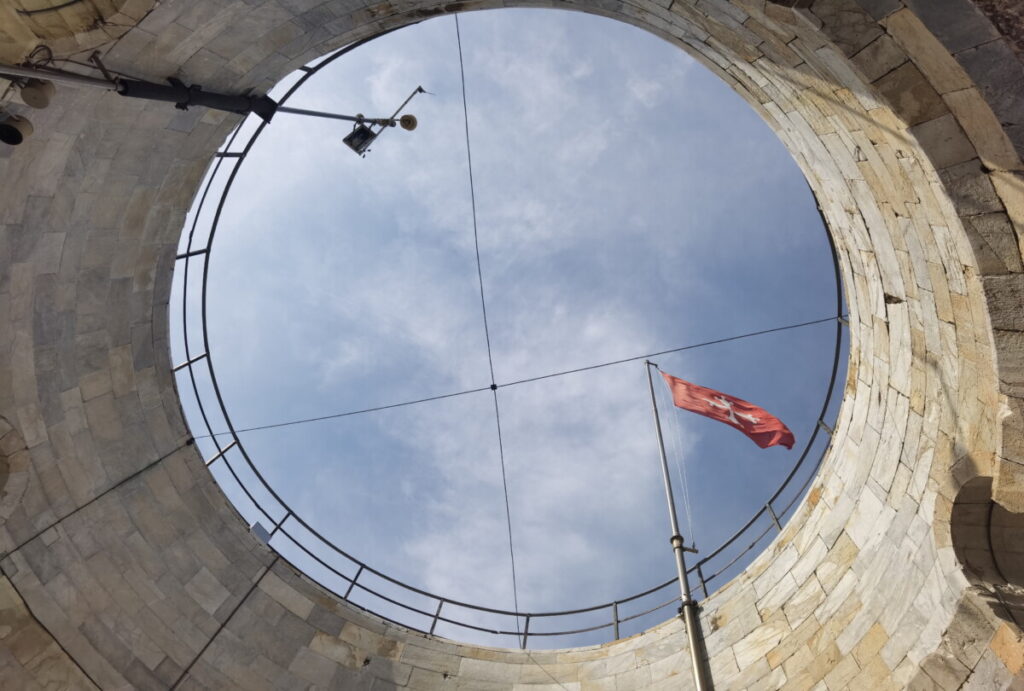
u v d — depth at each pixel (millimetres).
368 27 9508
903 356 7879
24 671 9320
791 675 8836
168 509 11086
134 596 10461
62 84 7242
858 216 7840
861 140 6352
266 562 11945
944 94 4840
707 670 10055
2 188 7637
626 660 11367
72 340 9617
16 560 9203
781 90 7410
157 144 9070
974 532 6582
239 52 8586
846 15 4844
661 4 7574
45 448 9375
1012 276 5012
